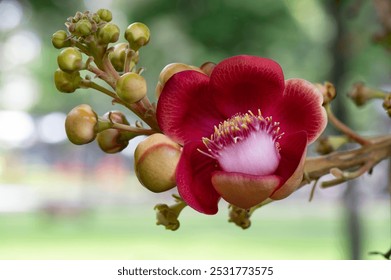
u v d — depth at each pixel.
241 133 0.46
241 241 4.14
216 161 0.46
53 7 2.52
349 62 2.31
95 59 0.47
